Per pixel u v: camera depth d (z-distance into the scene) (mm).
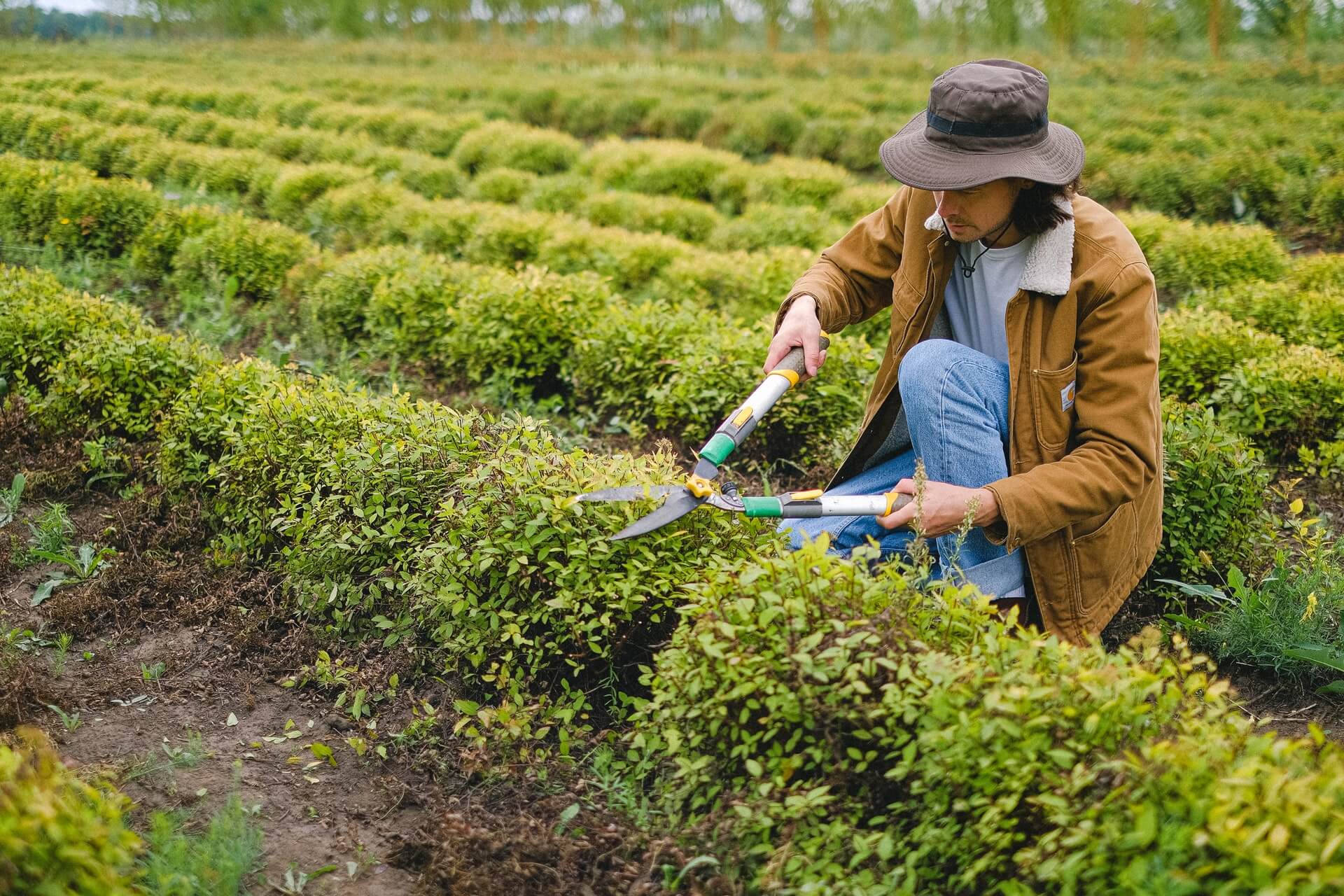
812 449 4438
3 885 1551
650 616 2506
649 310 5098
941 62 29625
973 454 2492
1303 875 1463
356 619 2953
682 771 2102
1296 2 26578
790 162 12531
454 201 9219
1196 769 1630
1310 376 4719
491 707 2564
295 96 18438
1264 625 2916
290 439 3301
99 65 27250
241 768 2438
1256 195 11656
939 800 1857
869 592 2100
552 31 48781
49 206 8094
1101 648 1966
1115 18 30391
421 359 5617
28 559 3404
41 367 4617
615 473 2602
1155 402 2416
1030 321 2430
